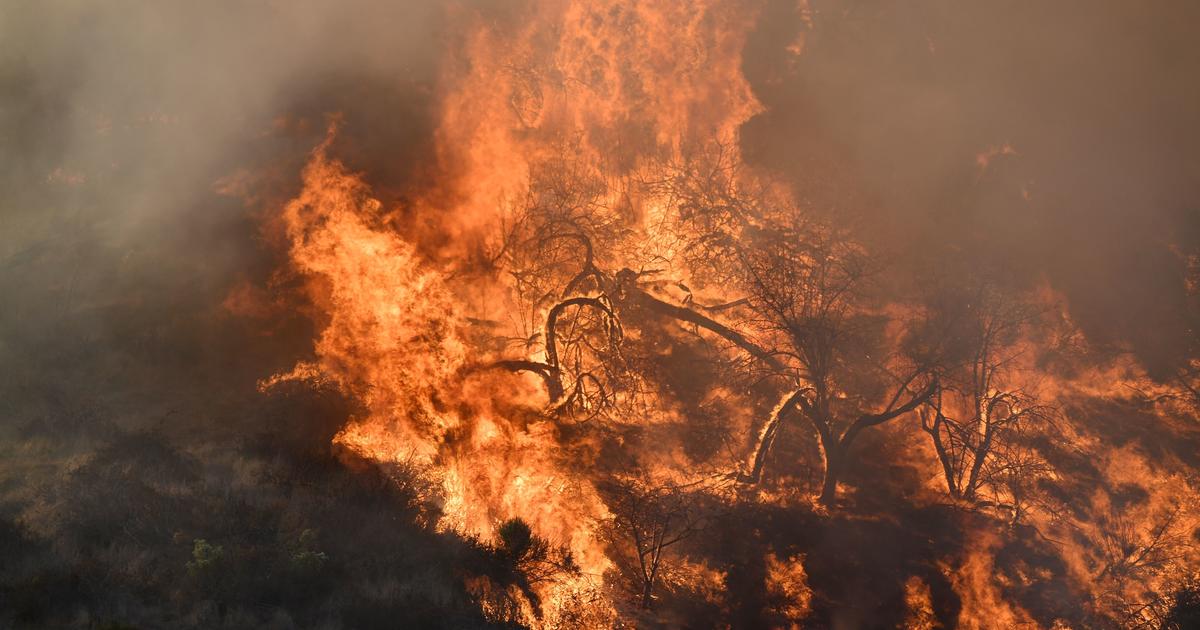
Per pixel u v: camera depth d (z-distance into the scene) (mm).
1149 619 19406
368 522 16953
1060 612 19453
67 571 12836
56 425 18672
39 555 13406
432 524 17922
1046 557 21375
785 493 22391
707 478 22266
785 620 18031
